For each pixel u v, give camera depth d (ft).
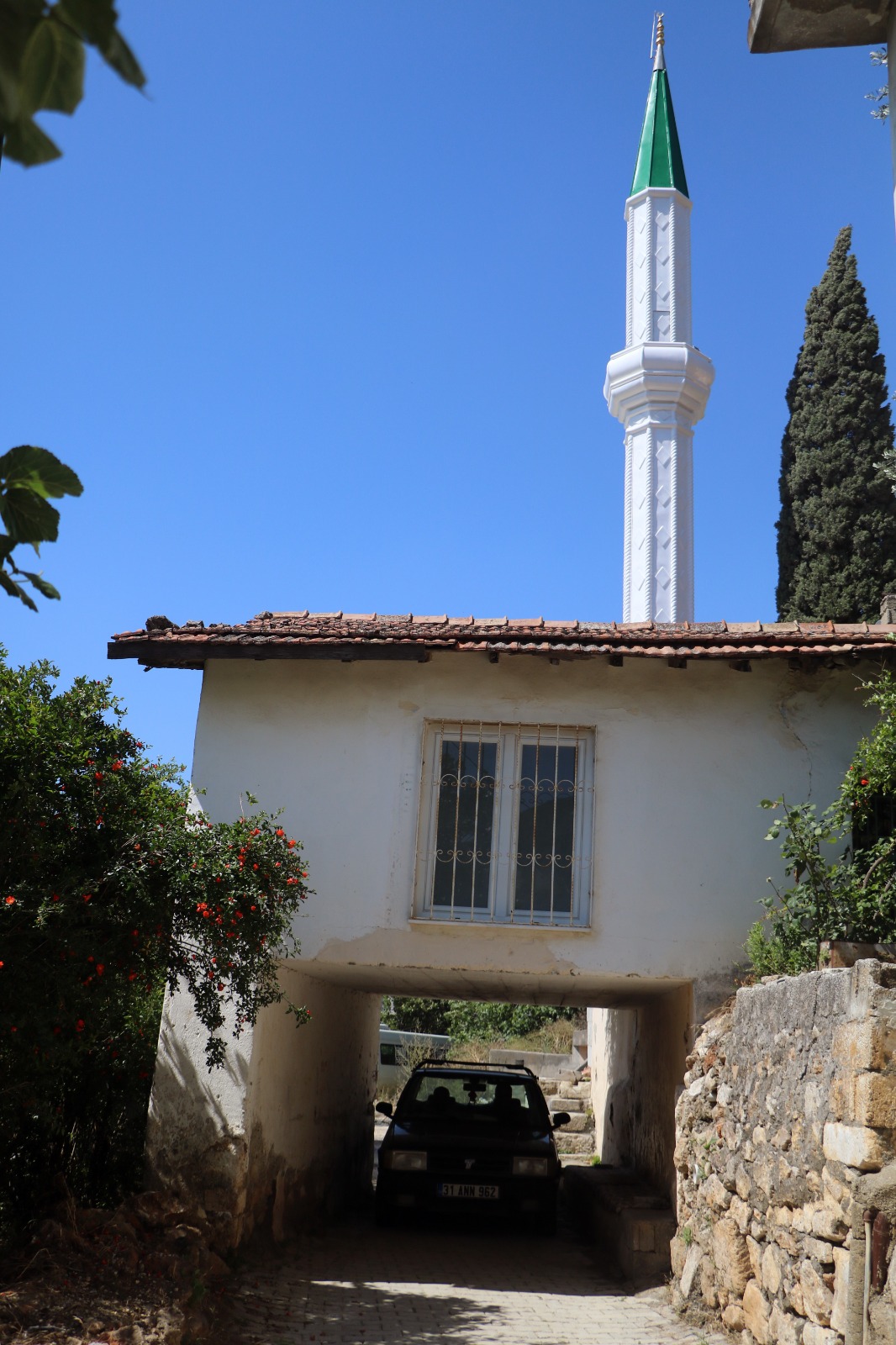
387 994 43.34
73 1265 20.98
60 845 21.38
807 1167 18.65
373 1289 27.02
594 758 30.48
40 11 4.97
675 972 29.01
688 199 77.05
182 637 29.43
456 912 29.68
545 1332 23.39
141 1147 29.19
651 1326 24.49
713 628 31.32
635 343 74.38
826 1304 17.29
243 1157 27.84
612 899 29.48
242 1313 22.77
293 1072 32.45
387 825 30.01
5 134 5.43
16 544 6.78
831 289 68.03
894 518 64.23
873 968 16.79
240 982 24.45
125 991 23.25
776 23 26.68
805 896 26.08
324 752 30.53
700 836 29.81
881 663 29.53
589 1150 55.98
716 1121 25.39
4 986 20.65
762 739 30.40
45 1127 25.67
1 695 21.56
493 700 30.78
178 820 24.07
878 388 65.92
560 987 33.73
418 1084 41.52
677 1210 28.27
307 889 26.05
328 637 29.37
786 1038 20.66
